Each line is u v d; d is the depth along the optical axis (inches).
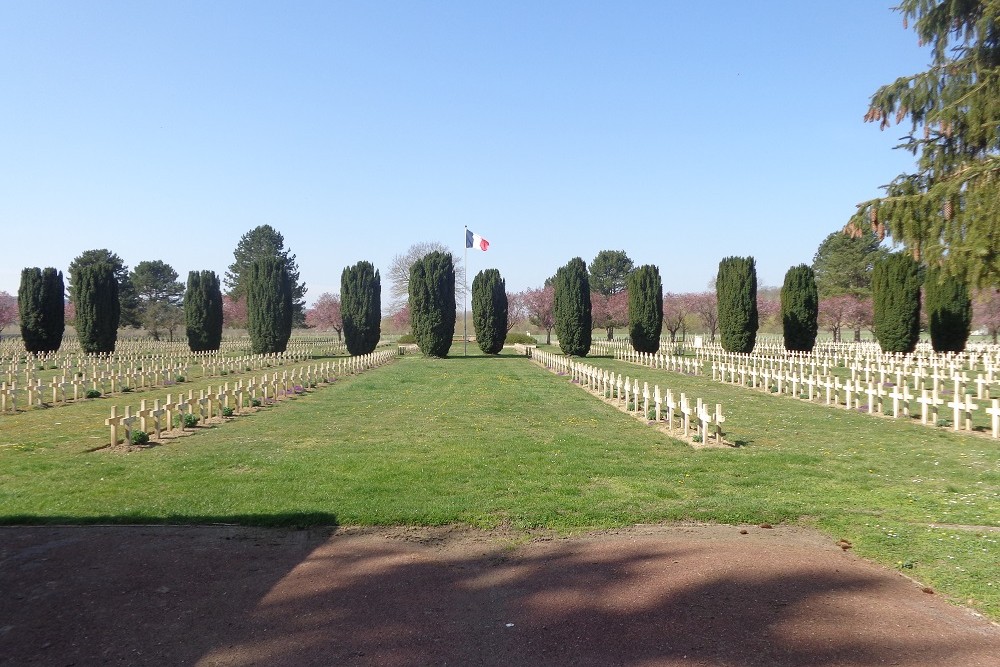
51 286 1982.0
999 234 358.3
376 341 2060.8
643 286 1878.7
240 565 278.7
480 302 2062.0
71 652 201.6
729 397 914.1
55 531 323.6
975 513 337.1
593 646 204.1
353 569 274.5
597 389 973.2
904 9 610.5
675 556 287.7
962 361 1294.3
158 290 4244.6
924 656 196.1
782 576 262.8
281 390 963.3
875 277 1609.3
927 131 531.5
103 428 663.8
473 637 211.2
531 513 347.9
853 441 561.0
